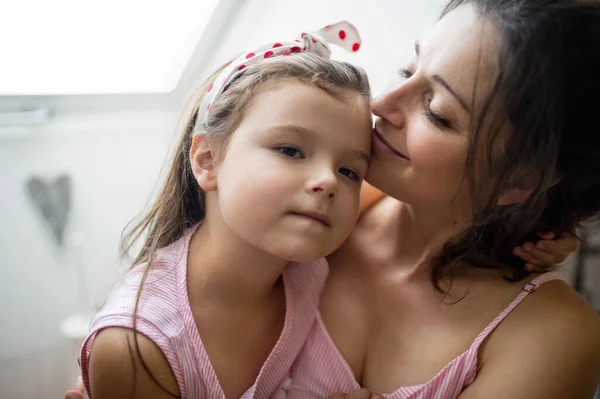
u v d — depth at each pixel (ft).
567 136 1.84
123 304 1.99
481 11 1.76
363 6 3.37
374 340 2.26
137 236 2.51
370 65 3.43
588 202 2.13
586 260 3.26
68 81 3.93
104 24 3.87
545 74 1.68
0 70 3.69
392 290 2.31
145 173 4.27
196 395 2.02
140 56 4.10
